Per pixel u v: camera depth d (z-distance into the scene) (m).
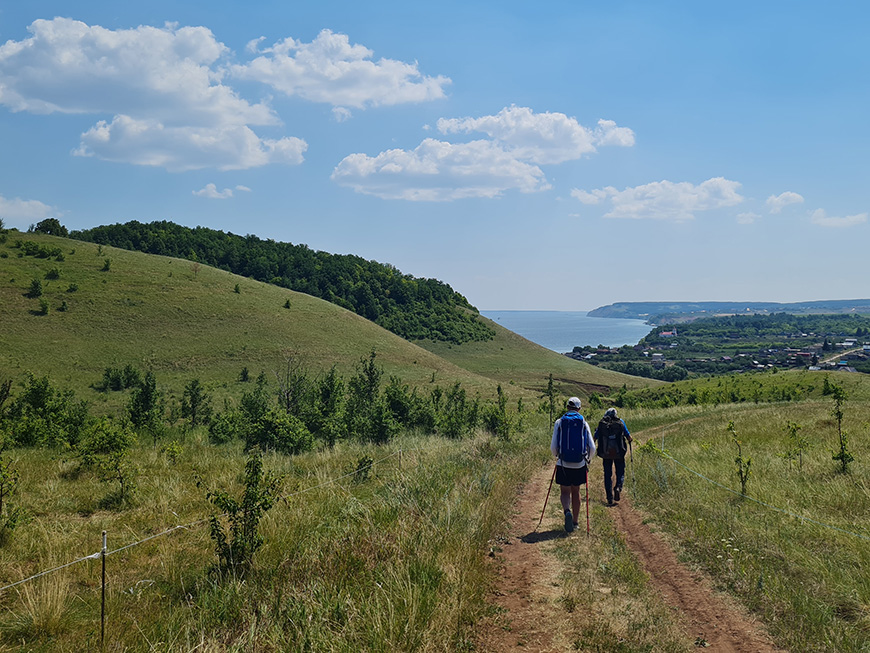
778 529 7.48
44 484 10.77
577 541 6.87
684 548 6.75
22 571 6.38
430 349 159.00
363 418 22.44
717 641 4.46
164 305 96.88
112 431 12.52
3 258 101.12
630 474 12.05
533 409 45.91
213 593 5.37
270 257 184.00
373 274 195.25
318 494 9.76
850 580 5.64
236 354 84.94
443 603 4.65
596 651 4.16
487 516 7.36
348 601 4.70
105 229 169.00
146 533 8.00
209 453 16.48
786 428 18.53
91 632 4.77
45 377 25.19
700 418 28.14
